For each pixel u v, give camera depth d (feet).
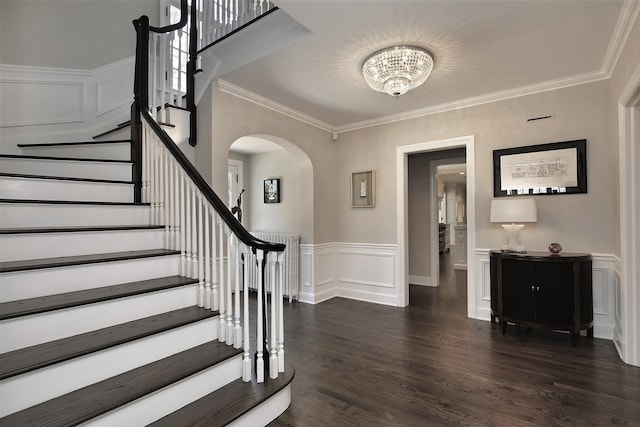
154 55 10.11
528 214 10.46
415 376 7.91
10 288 5.52
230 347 6.48
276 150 18.52
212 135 10.69
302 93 11.82
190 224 7.57
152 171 8.87
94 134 12.36
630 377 7.74
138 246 8.00
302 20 7.53
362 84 11.05
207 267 7.11
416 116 13.79
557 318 9.82
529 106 11.40
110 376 5.29
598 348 9.47
